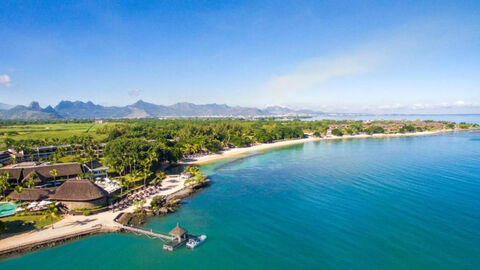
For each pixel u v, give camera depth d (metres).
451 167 120.25
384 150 176.50
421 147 185.50
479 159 137.38
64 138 193.38
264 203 81.94
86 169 108.88
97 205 75.25
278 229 64.94
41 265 51.97
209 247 57.81
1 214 70.94
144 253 55.84
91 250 57.00
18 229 63.12
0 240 58.00
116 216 71.50
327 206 77.56
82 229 63.56
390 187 92.62
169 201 82.94
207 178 112.19
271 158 158.25
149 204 80.12
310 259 52.78
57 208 72.06
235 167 135.25
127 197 85.88
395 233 61.22
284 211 75.25
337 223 66.81
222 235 62.78
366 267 49.84
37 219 68.25
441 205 75.88
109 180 100.62
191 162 150.12
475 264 49.94
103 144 168.75
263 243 59.03
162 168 132.12
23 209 71.25
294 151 183.88
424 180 100.00
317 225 66.19
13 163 133.00
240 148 199.12
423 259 51.62
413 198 81.56
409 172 112.81
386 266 49.94
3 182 83.81
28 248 56.53
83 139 184.50
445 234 60.25
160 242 59.88
